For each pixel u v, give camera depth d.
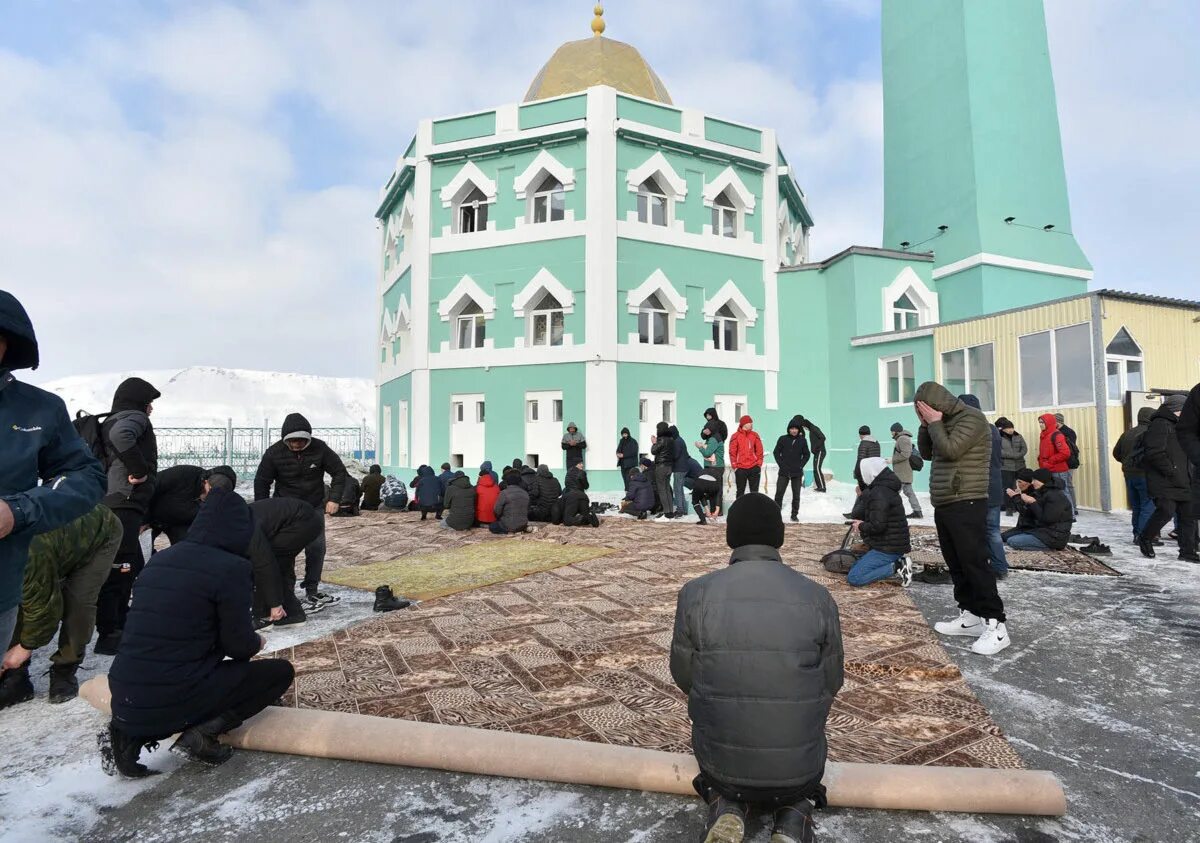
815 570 7.38
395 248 24.28
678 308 19.61
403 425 22.12
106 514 4.06
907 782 2.62
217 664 2.99
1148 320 13.03
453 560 8.29
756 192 21.45
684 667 2.39
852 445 19.55
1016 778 2.62
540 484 12.26
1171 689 3.85
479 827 2.53
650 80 23.48
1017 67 20.62
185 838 2.47
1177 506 7.69
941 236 20.59
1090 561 7.38
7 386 2.11
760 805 2.43
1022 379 14.27
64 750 3.22
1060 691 3.83
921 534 9.95
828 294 20.72
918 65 21.83
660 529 11.26
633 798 2.73
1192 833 2.45
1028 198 20.12
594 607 5.80
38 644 3.78
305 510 5.50
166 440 21.70
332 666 4.27
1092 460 12.62
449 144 20.33
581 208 19.00
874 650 4.51
